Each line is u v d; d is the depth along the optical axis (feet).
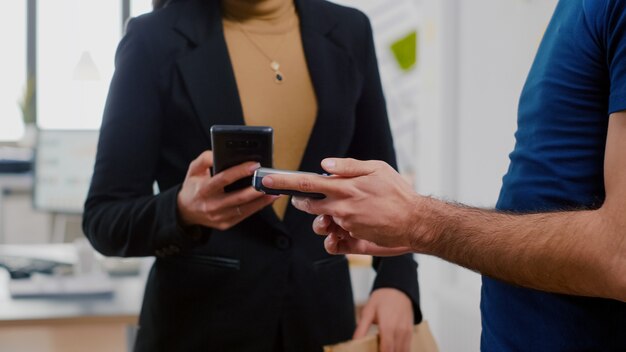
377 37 16.40
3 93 24.52
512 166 3.32
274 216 4.35
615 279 2.60
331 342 4.51
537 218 2.84
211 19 4.58
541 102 3.09
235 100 4.36
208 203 3.82
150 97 4.37
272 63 4.57
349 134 4.65
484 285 3.48
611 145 2.68
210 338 4.28
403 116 16.21
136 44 4.41
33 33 24.90
